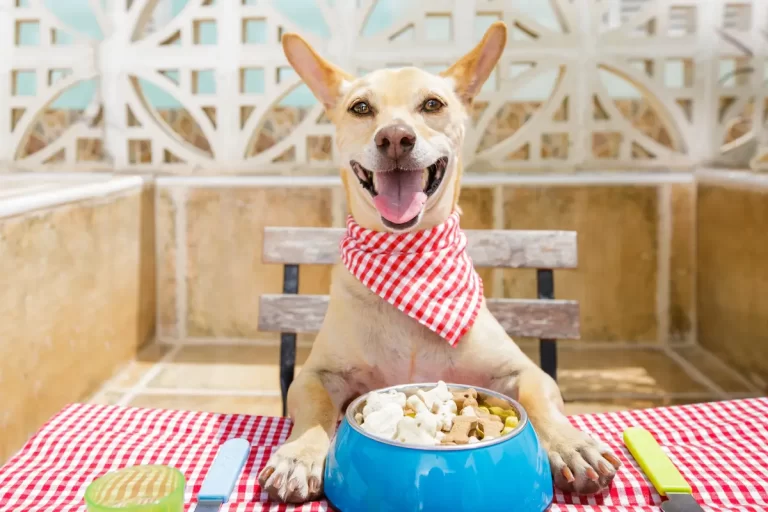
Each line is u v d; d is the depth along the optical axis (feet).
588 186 4.91
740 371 4.33
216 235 5.04
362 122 2.34
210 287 5.09
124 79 5.04
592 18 4.91
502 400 1.65
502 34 2.56
